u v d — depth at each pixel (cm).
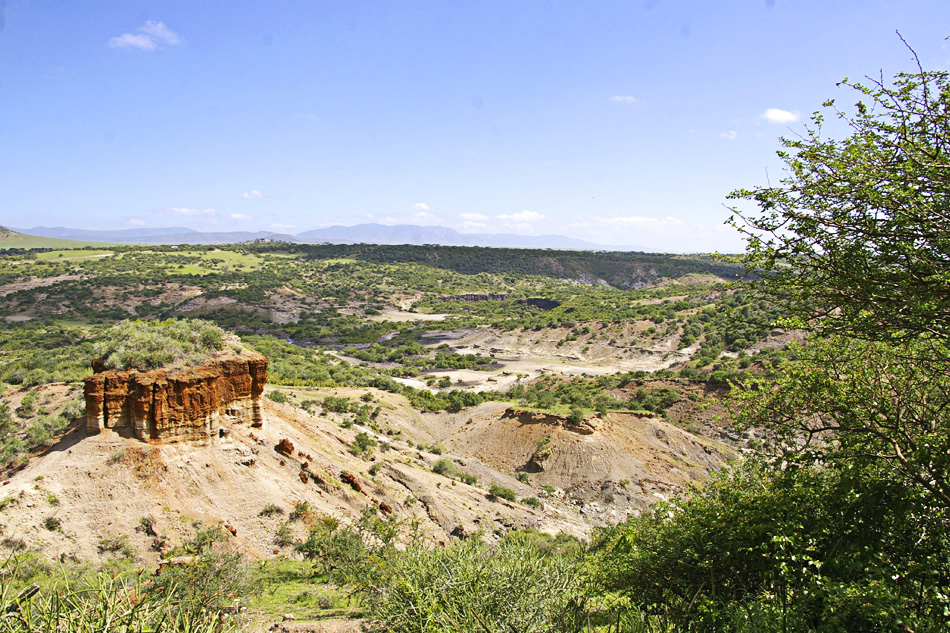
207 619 604
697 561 871
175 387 2839
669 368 10544
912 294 667
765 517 812
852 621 622
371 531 2584
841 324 755
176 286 18962
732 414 1037
